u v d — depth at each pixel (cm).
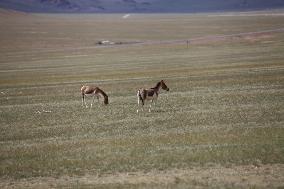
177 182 5762
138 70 19538
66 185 5925
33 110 11462
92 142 7944
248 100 10988
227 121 8925
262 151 6712
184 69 18862
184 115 9694
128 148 7381
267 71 16112
